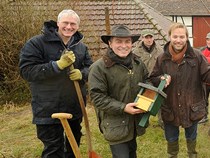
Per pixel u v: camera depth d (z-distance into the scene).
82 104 3.12
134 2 10.57
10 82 7.60
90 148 3.22
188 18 22.41
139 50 5.06
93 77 2.87
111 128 2.91
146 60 4.99
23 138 5.18
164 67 3.32
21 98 7.66
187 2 22.97
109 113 2.88
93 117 6.13
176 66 3.27
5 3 7.68
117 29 2.81
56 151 3.21
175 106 3.35
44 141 3.20
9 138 5.19
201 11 22.14
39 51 3.02
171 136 3.55
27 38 7.59
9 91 7.80
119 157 2.94
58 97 3.10
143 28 9.46
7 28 7.64
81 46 3.34
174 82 3.31
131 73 2.89
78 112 3.29
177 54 3.24
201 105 3.39
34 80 3.00
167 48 3.33
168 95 3.37
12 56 7.66
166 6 22.83
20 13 7.65
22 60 2.99
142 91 2.89
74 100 3.21
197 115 3.36
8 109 7.07
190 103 3.34
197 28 22.53
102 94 2.85
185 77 3.29
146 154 4.46
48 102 3.09
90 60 3.43
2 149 4.71
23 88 7.75
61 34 3.08
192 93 3.33
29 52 2.99
